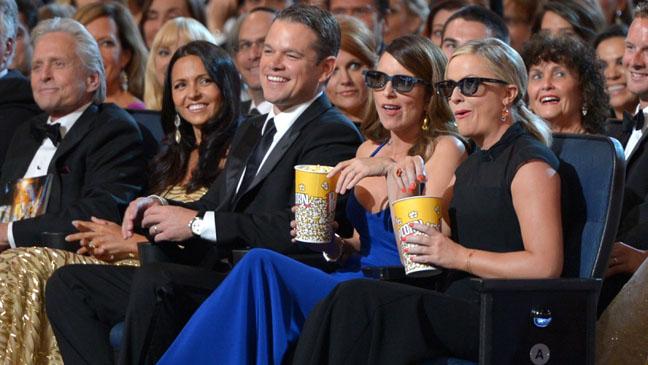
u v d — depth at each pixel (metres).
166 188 15.98
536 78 14.59
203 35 20.03
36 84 16.31
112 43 20.22
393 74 12.75
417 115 12.86
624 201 13.64
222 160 15.73
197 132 16.08
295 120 14.16
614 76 17.55
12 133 17.69
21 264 13.64
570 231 11.58
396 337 10.79
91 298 13.15
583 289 10.60
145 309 12.18
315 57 14.07
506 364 10.42
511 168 11.24
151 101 19.98
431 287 12.07
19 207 15.90
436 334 10.93
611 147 11.42
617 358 11.87
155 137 17.20
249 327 11.46
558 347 10.58
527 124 11.66
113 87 20.39
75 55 16.25
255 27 19.70
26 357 13.38
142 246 13.64
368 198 13.04
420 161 11.81
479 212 11.48
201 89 15.73
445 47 17.17
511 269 10.84
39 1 24.31
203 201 14.63
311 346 10.79
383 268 11.75
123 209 15.82
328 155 13.77
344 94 17.55
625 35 17.55
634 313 11.79
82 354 12.98
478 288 10.35
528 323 10.49
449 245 11.04
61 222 15.34
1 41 17.88
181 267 12.49
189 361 11.53
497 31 17.11
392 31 21.34
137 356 12.20
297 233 12.27
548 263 10.83
